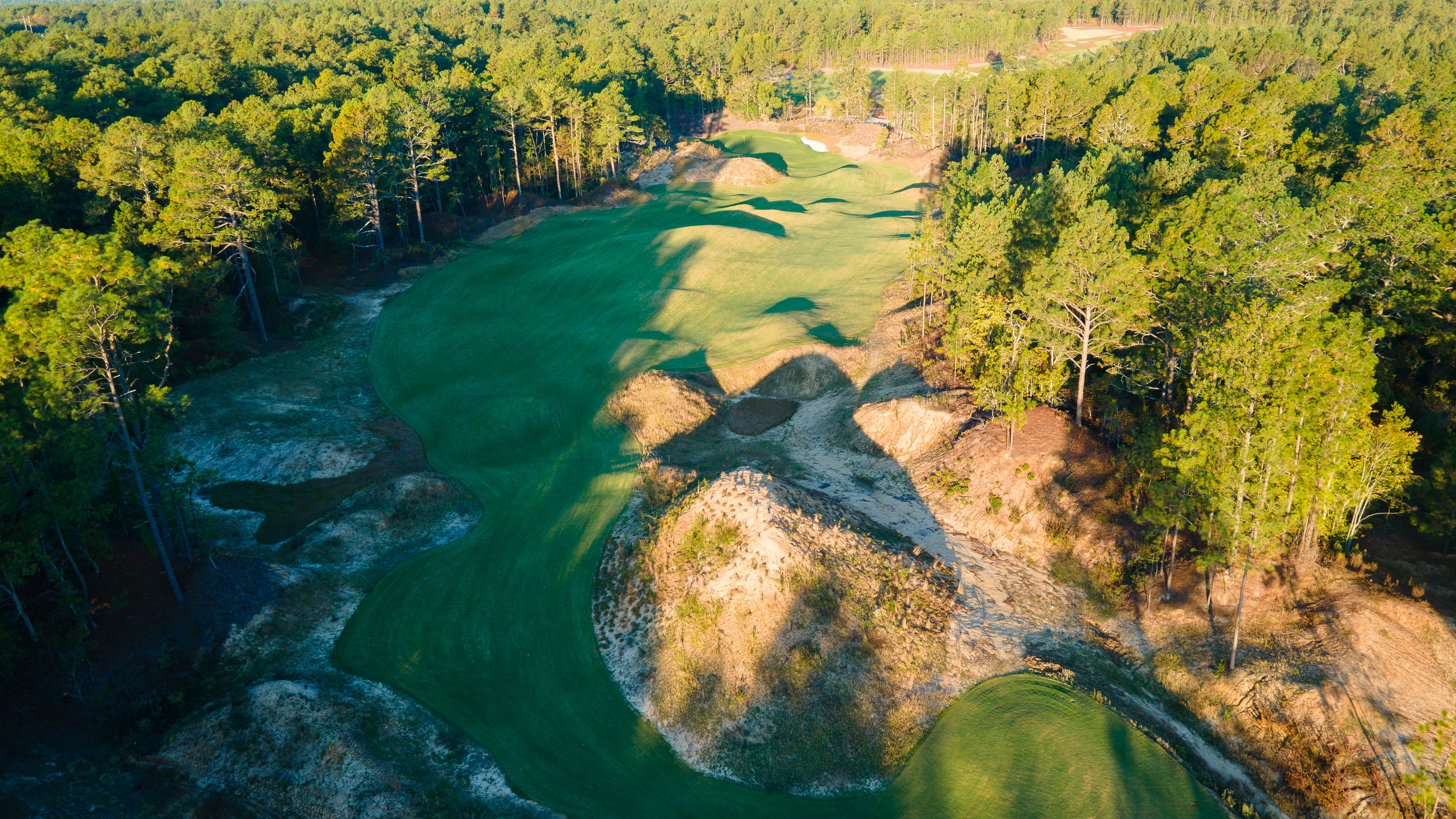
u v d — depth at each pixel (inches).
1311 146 3275.1
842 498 1883.6
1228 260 1621.6
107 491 1380.4
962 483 1868.8
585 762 1217.4
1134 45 7490.2
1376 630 1277.1
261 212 2618.1
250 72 5177.2
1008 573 1649.9
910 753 1225.4
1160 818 1093.1
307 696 1234.6
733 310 2910.9
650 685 1339.8
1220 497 1295.5
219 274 2359.7
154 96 4355.3
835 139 6117.1
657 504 1792.6
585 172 4667.8
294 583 1508.4
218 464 1929.1
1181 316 1713.8
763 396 2459.4
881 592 1487.5
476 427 2199.8
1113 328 1779.0
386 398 2362.2
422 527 1774.1
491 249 3612.2
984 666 1385.3
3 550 1106.1
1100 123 3887.8
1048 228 2332.7
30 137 2701.8
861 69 6633.9
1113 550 1619.1
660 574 1520.7
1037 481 1782.7
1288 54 5890.8
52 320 1208.8
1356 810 1088.2
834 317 2795.3
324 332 2704.2
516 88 4269.2
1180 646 1407.5
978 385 1956.2
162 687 1248.2
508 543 1720.0
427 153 3577.8
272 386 2313.0
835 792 1171.3
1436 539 1545.3
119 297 1301.7
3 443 1133.7
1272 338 1337.4
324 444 1993.1
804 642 1350.9
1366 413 1314.0
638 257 3334.2
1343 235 1891.0
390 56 6515.8
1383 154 2453.2
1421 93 3993.6
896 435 2084.2
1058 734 1234.6
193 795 1103.0
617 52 6496.1
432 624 1485.0
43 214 2564.0
